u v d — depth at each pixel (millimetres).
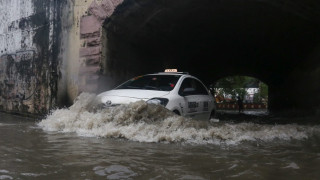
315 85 15914
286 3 9867
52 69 10664
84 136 5824
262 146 5145
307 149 4922
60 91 10414
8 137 5617
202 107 7961
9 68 12711
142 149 4676
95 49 9766
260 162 3955
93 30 9828
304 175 3385
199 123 6211
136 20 10484
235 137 5816
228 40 16078
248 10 11320
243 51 18703
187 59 18781
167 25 12031
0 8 13430
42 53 11070
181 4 10578
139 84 7719
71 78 10195
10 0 12852
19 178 3125
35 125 7641
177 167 3643
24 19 11953
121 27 10367
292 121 11914
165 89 7180
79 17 10109
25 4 11938
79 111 7219
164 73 8234
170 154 4352
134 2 9555
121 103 6539
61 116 7391
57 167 3562
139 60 12445
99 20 9758
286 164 3859
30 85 11492
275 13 10977
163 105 6449
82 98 8469
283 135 6363
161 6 10305
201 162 3910
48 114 10547
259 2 10359
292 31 12383
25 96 11688
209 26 13492
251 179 3223
